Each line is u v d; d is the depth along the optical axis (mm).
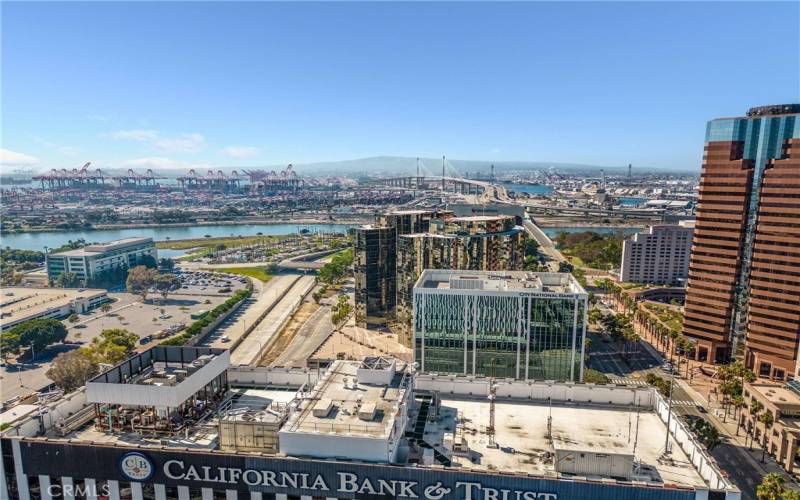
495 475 71062
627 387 102188
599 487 69500
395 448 80125
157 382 86875
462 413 97938
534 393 104125
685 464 81312
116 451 77375
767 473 162125
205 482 76312
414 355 199875
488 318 192250
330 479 73500
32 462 79125
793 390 183250
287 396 100562
